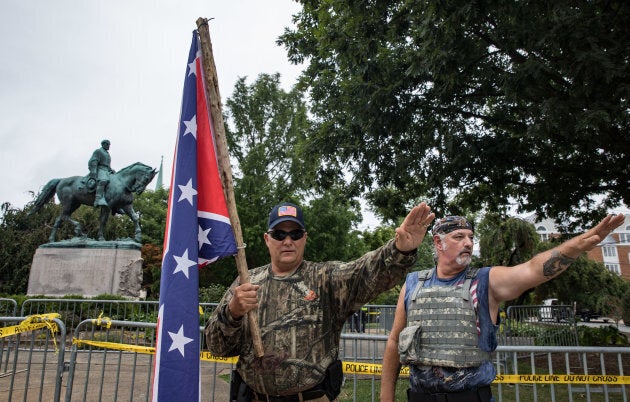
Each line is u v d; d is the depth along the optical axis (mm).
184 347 2371
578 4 6430
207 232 2549
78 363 7809
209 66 2619
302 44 10688
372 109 8328
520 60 7234
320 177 11180
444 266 2752
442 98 8039
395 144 9398
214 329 2344
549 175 9477
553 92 6934
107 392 6004
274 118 27172
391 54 8648
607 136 7895
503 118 9117
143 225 33625
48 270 14078
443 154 9266
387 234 31297
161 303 2438
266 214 24938
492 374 2496
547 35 5969
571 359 9047
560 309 10977
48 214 25578
